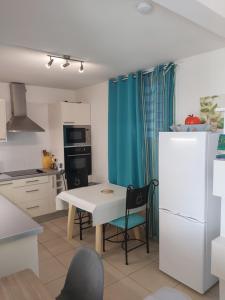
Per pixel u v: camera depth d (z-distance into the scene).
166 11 1.74
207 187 2.20
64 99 4.86
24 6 1.65
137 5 1.65
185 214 2.33
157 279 2.52
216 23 1.63
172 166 2.41
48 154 4.61
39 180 4.10
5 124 3.86
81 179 4.36
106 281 2.50
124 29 2.04
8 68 3.21
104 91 4.18
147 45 2.44
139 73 3.36
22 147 4.43
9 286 1.23
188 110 2.91
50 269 2.73
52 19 1.84
